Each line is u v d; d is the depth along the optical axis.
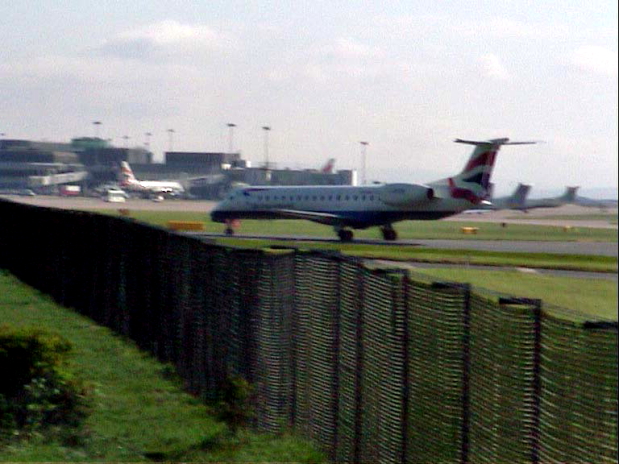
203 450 46.19
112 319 85.94
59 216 106.12
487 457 35.62
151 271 74.44
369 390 43.09
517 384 33.94
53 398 48.50
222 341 57.88
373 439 42.75
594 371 30.19
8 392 48.19
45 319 91.25
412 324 40.19
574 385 31.05
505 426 34.56
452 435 37.59
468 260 178.75
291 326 49.97
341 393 45.59
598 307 118.81
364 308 43.62
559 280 149.88
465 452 36.94
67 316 93.88
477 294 37.53
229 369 56.59
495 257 191.50
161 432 49.25
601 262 185.12
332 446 46.03
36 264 116.94
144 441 47.56
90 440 47.03
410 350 40.28
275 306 51.34
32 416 47.62
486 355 35.81
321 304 47.38
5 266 136.62
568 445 31.34
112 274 86.00
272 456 45.59
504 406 34.62
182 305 66.12
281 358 50.78
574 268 170.12
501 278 150.75
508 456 34.38
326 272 46.94
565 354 31.52
